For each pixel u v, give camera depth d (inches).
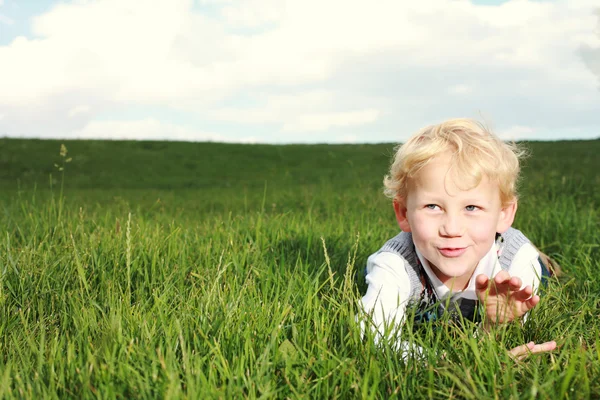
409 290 95.8
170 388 56.6
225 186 681.0
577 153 772.6
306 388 64.9
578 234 167.6
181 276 111.0
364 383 60.6
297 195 404.8
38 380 64.7
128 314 83.3
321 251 140.2
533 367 69.1
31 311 95.3
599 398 61.9
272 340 70.7
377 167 830.5
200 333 74.9
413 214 85.5
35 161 893.8
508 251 99.3
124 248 123.6
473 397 60.1
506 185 85.7
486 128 88.3
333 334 81.1
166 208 360.5
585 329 84.9
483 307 82.4
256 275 112.6
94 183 728.3
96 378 63.5
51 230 155.3
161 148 1091.9
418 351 74.6
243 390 66.0
